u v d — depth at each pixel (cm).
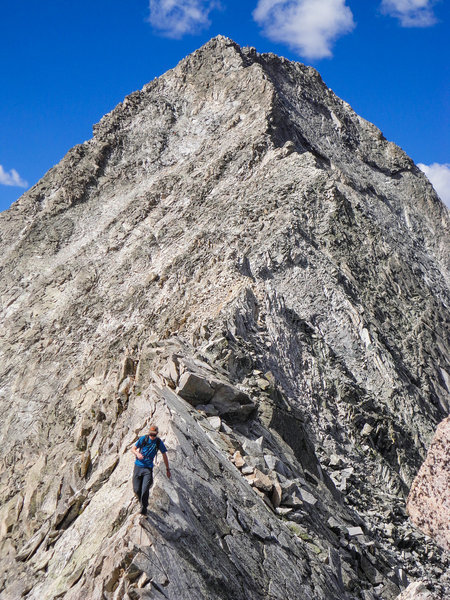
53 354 6256
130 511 1319
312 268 5325
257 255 5331
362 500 2744
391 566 2114
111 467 1728
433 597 945
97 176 9200
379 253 6303
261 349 3575
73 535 1532
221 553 1325
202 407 2052
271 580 1398
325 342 4581
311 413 3550
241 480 1722
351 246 6088
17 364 6425
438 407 4916
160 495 1306
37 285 7494
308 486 2120
